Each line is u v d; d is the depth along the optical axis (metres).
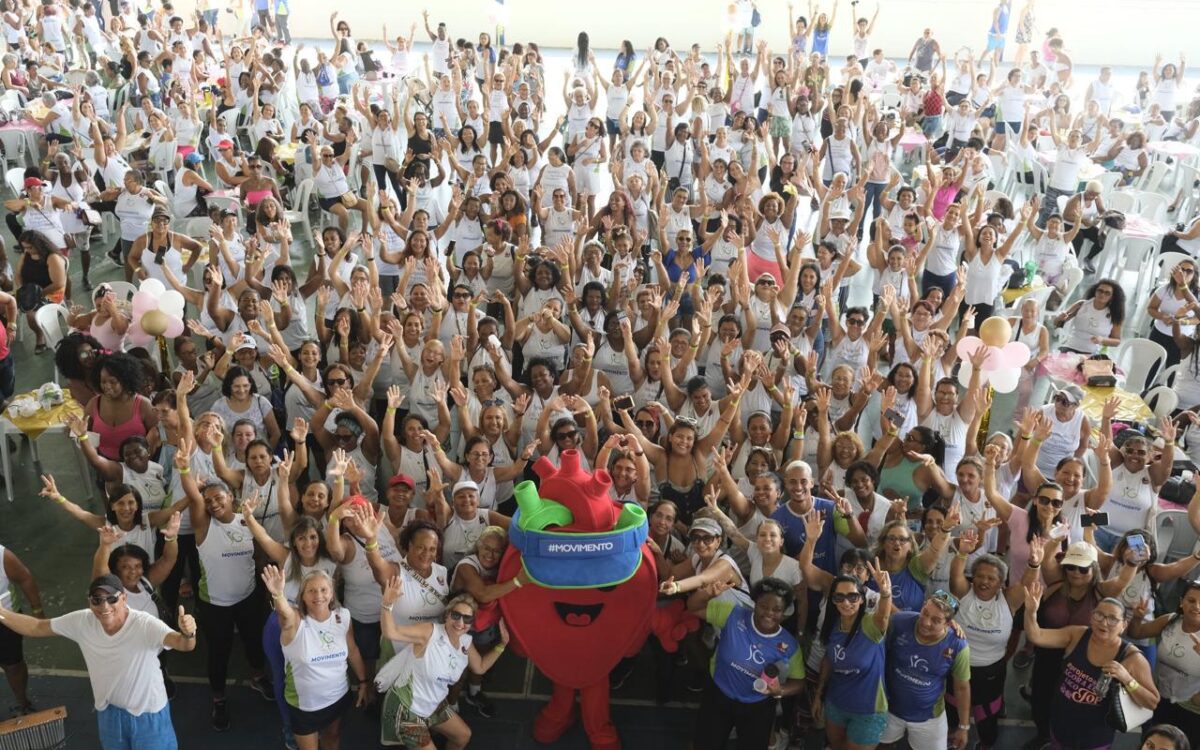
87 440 6.45
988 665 5.43
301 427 6.34
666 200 13.81
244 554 5.71
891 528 5.55
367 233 9.92
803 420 6.54
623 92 15.73
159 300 7.59
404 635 5.09
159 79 17.59
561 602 5.47
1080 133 13.11
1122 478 6.55
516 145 13.09
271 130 14.68
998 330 6.90
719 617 5.33
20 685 5.87
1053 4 23.92
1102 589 5.46
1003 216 11.13
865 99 14.42
